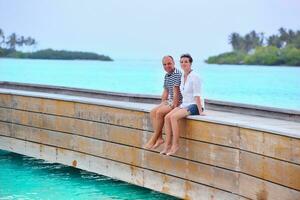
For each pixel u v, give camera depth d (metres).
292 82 39.31
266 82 39.38
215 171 9.10
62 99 11.55
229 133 8.86
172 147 9.36
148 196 9.96
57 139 11.73
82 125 11.24
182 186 9.62
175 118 9.30
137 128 10.27
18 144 12.52
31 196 9.98
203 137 9.23
